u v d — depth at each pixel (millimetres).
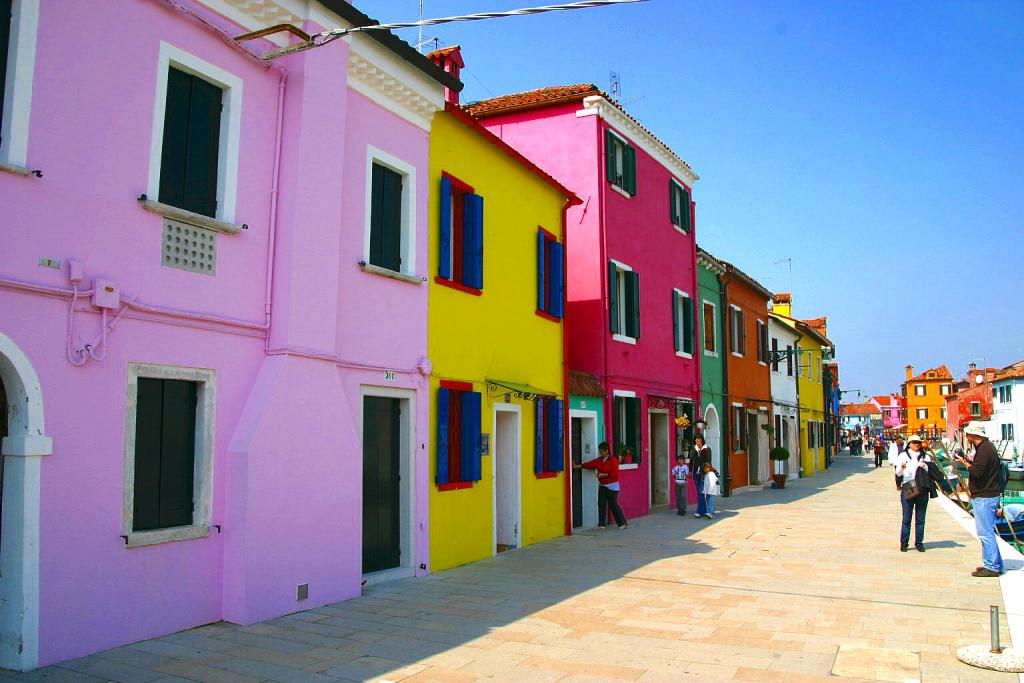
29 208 5859
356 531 8695
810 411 37781
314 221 8281
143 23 6801
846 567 10664
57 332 6016
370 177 9570
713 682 5703
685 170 21844
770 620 7672
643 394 18250
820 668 6027
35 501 5797
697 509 17984
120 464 6441
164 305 6871
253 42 7922
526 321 13406
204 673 5773
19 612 5691
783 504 20375
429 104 10570
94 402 6262
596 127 16891
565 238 15164
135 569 6527
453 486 10875
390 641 6801
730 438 24156
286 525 7707
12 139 5750
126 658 6074
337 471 8430
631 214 18297
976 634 7035
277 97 8203
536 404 13445
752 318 27875
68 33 6184
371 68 9445
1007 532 15031
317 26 8430
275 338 7910
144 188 6723
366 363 9289
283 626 7230
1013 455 36469
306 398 8047
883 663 6121
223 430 7414
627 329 17953
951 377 88500
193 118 7391
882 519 16531
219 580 7316
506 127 17922
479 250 11797
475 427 11273
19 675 5574
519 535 12719
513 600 8578
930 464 11945
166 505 6957
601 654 6461
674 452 19953
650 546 12836
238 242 7652
